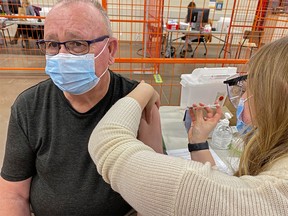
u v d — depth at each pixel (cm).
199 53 608
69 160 90
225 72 149
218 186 44
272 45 54
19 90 376
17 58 518
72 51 85
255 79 54
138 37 588
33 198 96
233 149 108
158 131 102
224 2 608
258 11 422
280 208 40
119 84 97
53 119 92
